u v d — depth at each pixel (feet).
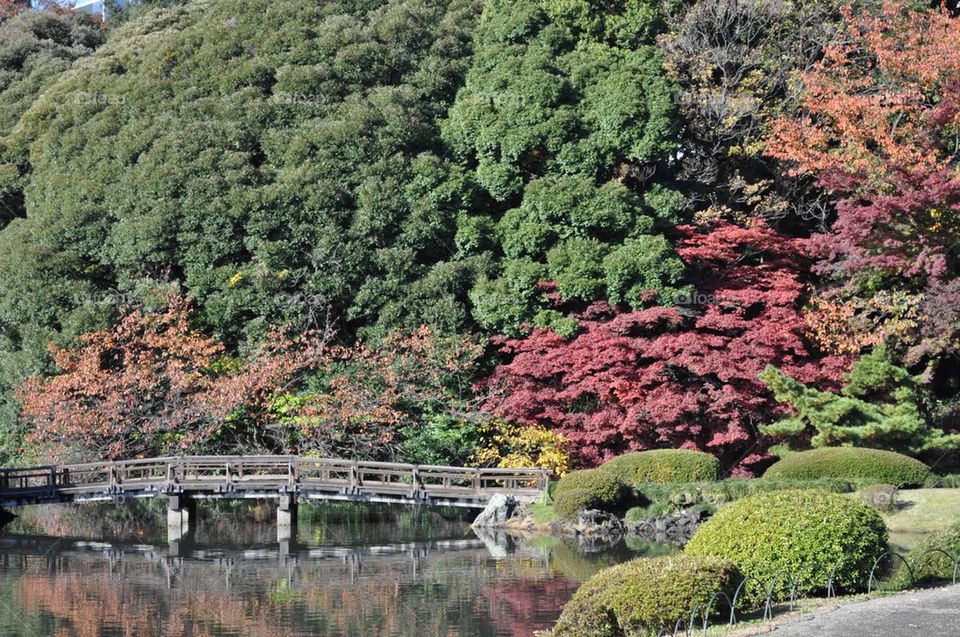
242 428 93.35
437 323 93.71
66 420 87.86
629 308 92.07
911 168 82.23
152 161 100.78
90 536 83.92
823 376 87.71
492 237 98.17
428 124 103.24
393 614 53.42
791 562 43.52
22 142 116.37
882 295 85.87
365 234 97.09
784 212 101.19
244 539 81.56
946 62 84.74
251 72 108.47
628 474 82.38
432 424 90.38
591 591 40.88
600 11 108.78
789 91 102.27
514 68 102.53
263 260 95.66
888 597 42.73
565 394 86.43
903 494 74.59
